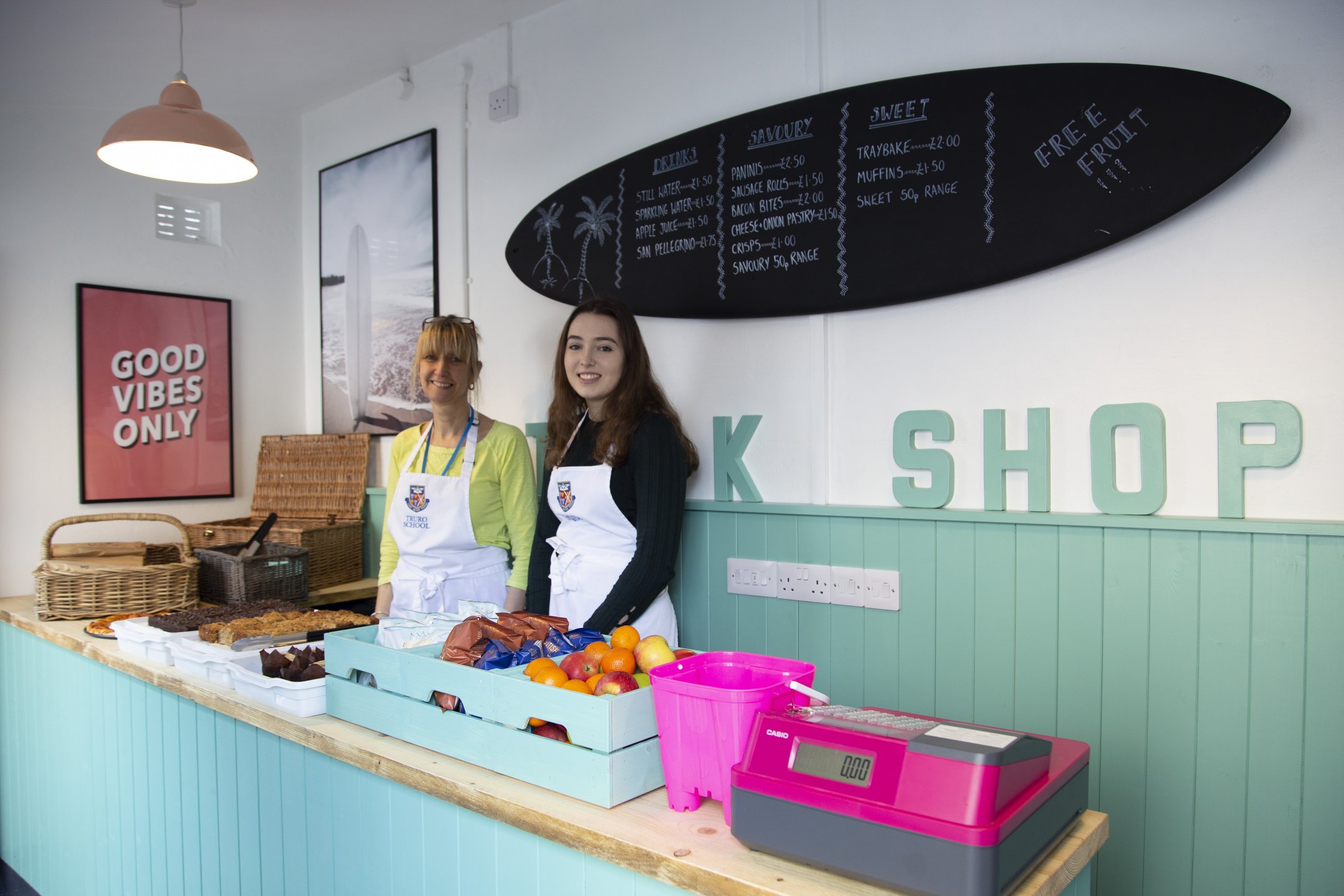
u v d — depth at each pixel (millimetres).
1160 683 1760
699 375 2480
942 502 2025
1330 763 1595
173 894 2146
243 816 1866
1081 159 1839
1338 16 1596
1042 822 997
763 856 1049
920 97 2045
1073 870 1051
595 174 2660
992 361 1983
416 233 3248
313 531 3096
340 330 3588
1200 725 1719
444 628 1616
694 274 2438
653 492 2039
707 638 2432
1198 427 1739
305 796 1680
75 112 3160
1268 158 1665
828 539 2195
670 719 1176
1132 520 1773
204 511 3475
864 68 2160
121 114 3264
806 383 2268
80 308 3156
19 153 3043
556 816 1167
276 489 3506
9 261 3021
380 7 2750
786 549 2271
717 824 1144
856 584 2145
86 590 2639
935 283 2029
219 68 3135
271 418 3666
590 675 1336
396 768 1396
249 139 3586
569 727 1236
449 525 2412
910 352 2104
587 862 1174
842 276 2168
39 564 3076
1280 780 1642
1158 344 1782
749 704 1111
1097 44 1846
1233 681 1683
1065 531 1862
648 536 2008
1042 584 1892
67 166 3141
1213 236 1723
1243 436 1696
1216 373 1721
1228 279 1707
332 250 3611
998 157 1943
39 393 3086
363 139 3455
